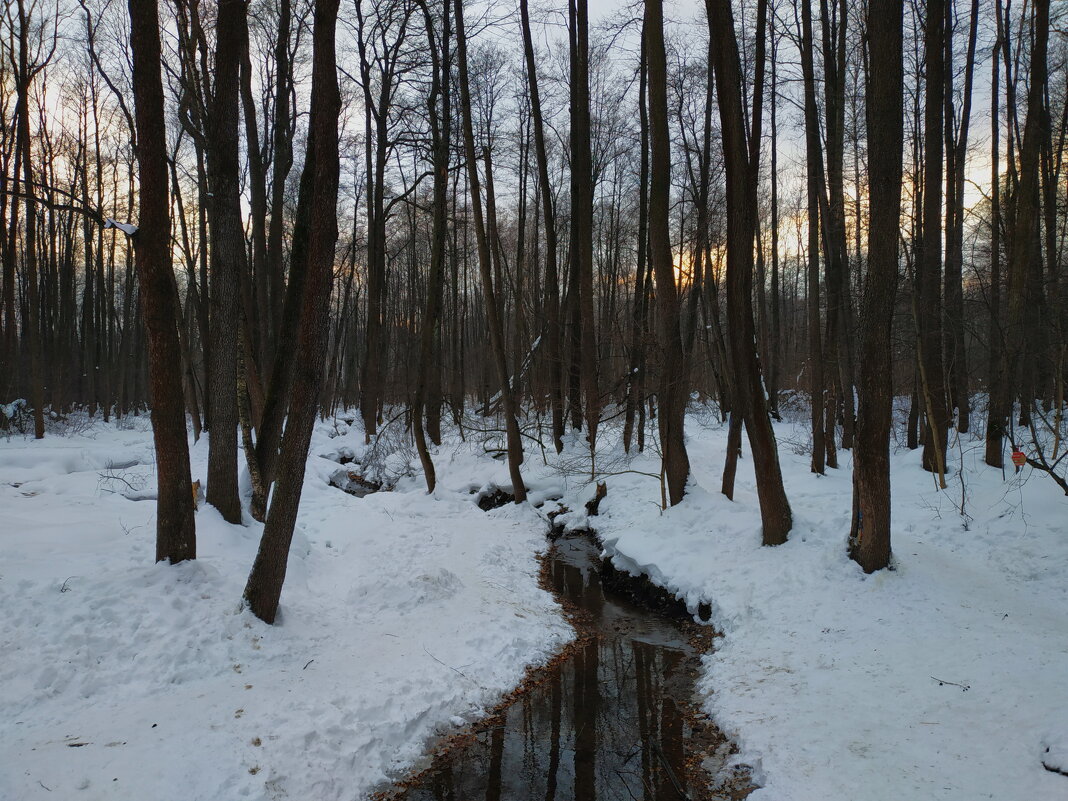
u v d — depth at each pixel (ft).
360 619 24.45
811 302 43.32
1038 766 13.12
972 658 18.21
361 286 127.75
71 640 17.84
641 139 51.70
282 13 45.32
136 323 112.47
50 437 68.95
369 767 16.21
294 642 20.81
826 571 24.99
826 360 47.39
